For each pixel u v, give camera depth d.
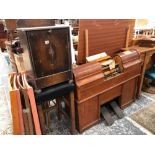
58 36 1.37
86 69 1.74
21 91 1.32
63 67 1.51
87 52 1.98
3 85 3.27
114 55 2.37
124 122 2.13
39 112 1.56
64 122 2.19
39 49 1.30
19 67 2.72
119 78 2.09
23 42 1.32
